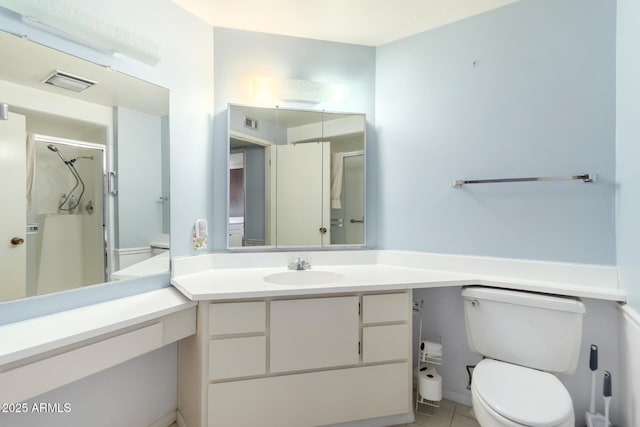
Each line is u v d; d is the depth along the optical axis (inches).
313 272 71.1
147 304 52.1
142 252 59.5
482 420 47.4
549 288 57.1
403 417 63.6
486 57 67.4
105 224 54.9
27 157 46.4
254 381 54.5
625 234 53.2
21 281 45.2
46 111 48.1
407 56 76.1
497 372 53.9
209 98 71.0
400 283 58.7
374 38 77.0
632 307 50.8
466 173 69.7
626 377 53.4
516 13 64.4
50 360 38.3
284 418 55.9
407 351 62.0
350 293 58.8
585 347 59.9
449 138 71.4
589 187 59.0
